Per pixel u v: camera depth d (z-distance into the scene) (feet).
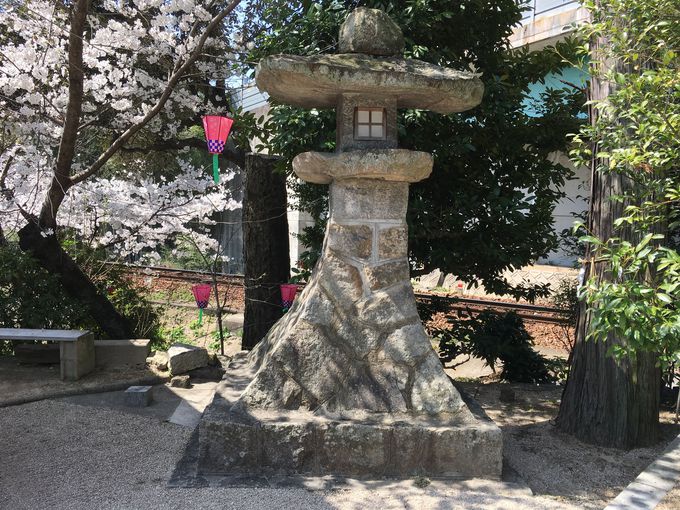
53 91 23.00
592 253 13.89
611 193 13.30
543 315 32.40
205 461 11.03
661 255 8.57
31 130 22.17
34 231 21.15
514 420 15.58
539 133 19.43
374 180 12.35
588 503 10.49
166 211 25.13
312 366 11.80
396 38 12.51
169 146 30.01
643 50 10.87
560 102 20.18
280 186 24.56
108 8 23.50
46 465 11.94
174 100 25.94
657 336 7.66
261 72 11.27
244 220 24.73
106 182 24.85
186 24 23.30
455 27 18.54
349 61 11.71
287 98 12.67
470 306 34.58
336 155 11.85
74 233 25.72
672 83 8.80
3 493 10.57
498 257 18.43
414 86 11.51
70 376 17.95
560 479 11.68
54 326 21.21
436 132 18.38
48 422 14.61
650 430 13.64
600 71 12.55
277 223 24.80
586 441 13.75
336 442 10.98
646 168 9.96
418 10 16.62
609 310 8.01
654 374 13.64
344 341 11.98
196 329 33.68
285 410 11.55
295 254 44.86
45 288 21.30
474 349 21.06
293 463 10.97
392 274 12.37
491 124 18.78
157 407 16.08
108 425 14.48
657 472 10.87
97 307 22.82
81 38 18.79
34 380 17.93
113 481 11.10
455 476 11.06
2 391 16.74
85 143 26.40
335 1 17.28
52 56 21.44
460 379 22.18
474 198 17.99
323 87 11.72
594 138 11.51
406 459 11.02
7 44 25.48
